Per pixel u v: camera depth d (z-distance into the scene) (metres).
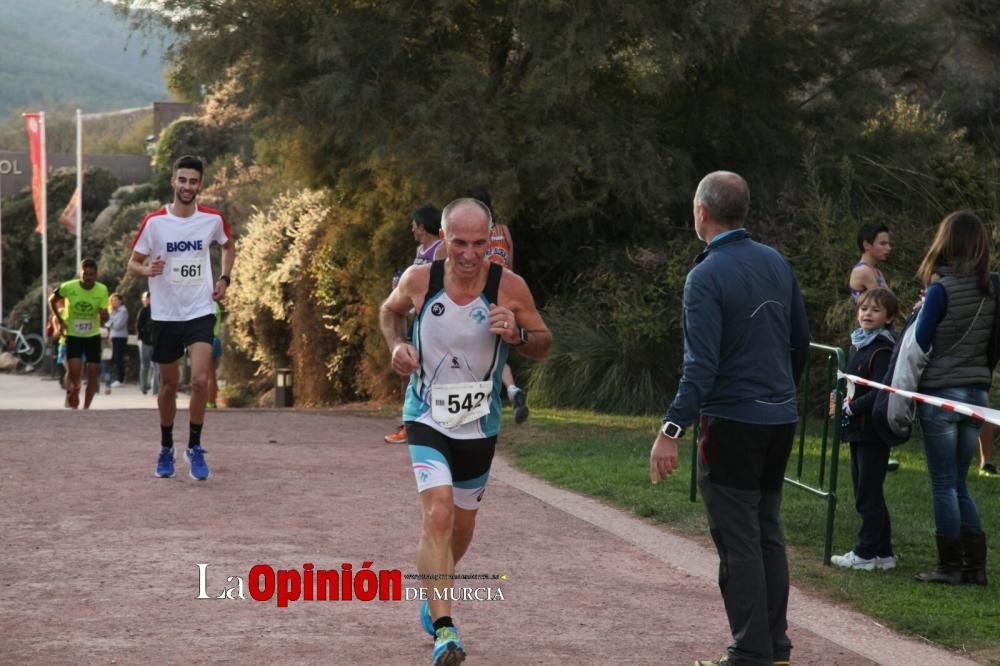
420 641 10.95
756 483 10.13
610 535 16.17
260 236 52.16
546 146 31.97
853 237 30.67
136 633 10.97
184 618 11.49
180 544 14.54
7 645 10.51
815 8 37.75
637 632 11.55
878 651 11.29
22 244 95.50
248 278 51.84
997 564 15.09
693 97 36.41
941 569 13.98
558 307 35.78
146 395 56.34
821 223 31.05
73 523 15.62
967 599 13.20
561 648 10.95
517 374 35.28
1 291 90.38
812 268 30.95
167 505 16.92
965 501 13.91
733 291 10.05
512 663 10.45
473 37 35.78
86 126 147.12
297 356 47.47
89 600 12.05
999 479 21.44
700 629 11.72
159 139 98.69
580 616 12.07
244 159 72.44
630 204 35.06
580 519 17.25
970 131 44.22
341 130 33.47
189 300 18.62
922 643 11.65
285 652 10.49
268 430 26.48
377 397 40.22
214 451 22.47
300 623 11.45
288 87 34.25
